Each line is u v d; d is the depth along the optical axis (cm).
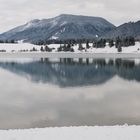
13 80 6600
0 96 4288
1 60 15550
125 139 1709
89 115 2991
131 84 5719
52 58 17588
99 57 18175
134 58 16475
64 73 8444
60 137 1755
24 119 2834
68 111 3200
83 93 4541
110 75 7688
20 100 3941
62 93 4550
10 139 1725
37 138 1741
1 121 2755
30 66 11238
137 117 2891
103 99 3978
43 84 5822
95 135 1784
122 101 3803
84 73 8381
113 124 2605
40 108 3384
